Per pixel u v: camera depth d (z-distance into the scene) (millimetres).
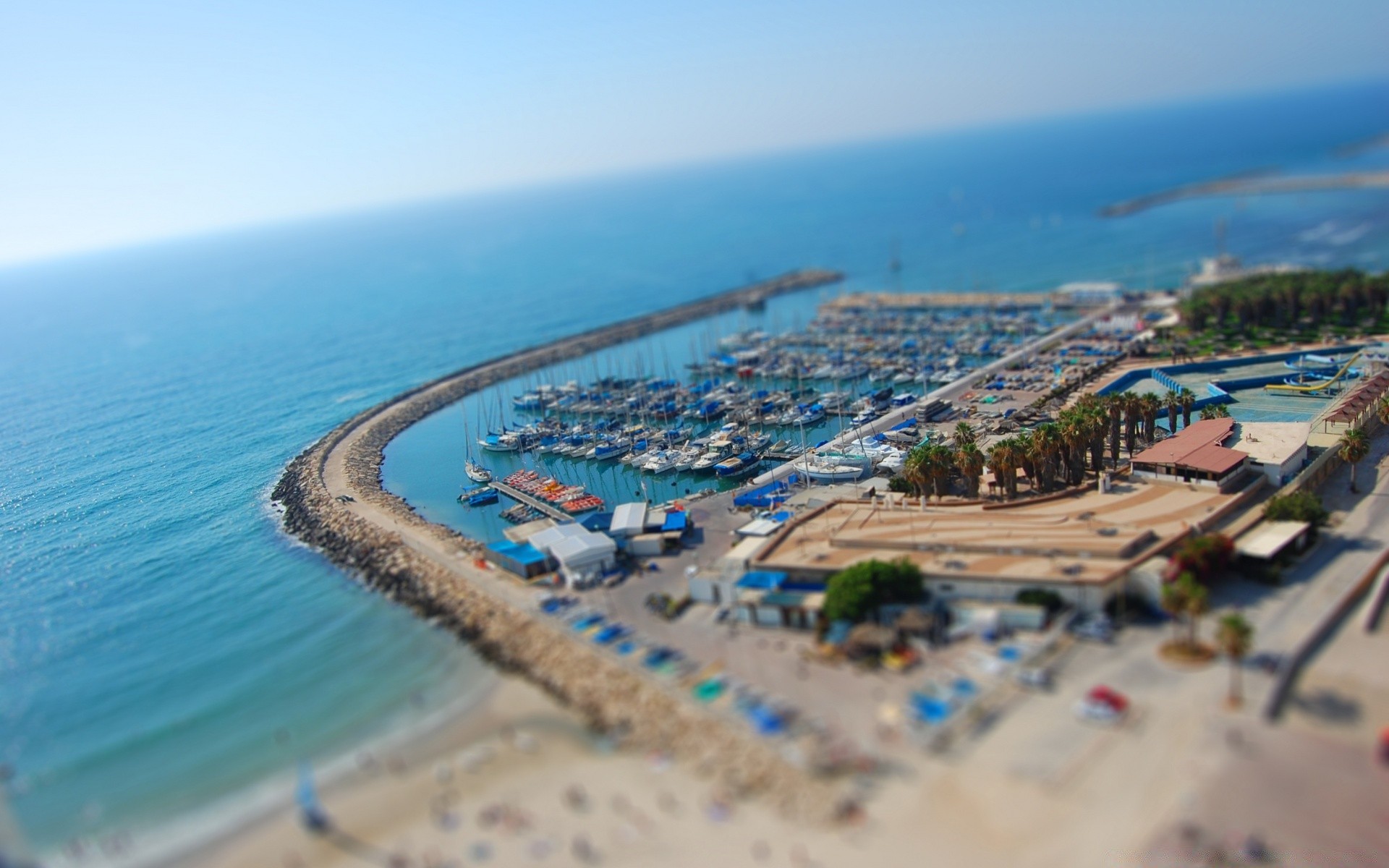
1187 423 167750
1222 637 91938
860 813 79625
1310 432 158250
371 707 110812
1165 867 70938
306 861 83750
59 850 91875
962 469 145125
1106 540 120562
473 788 91000
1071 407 190875
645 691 101875
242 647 129875
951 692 95375
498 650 118250
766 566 124875
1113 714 88125
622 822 82938
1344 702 88062
